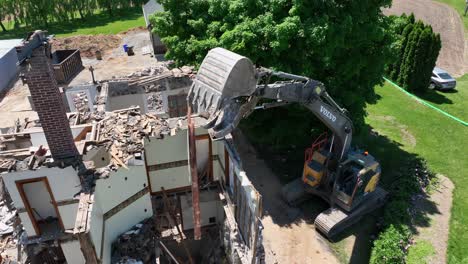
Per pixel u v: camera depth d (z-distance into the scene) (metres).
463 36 39.03
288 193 15.91
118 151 11.73
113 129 12.73
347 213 14.59
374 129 22.47
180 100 18.80
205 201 14.20
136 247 12.48
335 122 13.61
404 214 15.09
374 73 17.47
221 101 9.44
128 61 32.62
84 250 9.34
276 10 14.89
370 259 13.26
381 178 17.91
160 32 18.69
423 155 19.97
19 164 10.12
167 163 13.66
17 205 10.58
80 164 10.70
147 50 35.41
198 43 16.16
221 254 13.83
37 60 8.94
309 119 17.39
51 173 10.27
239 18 15.86
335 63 16.28
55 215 11.62
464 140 21.50
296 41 14.94
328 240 14.41
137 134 12.57
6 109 24.19
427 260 13.25
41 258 11.66
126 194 12.01
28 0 46.56
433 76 28.19
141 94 18.11
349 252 13.88
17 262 11.23
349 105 17.20
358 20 15.09
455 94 27.47
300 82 12.05
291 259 13.53
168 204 14.09
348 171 14.30
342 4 15.17
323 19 14.03
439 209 15.99
